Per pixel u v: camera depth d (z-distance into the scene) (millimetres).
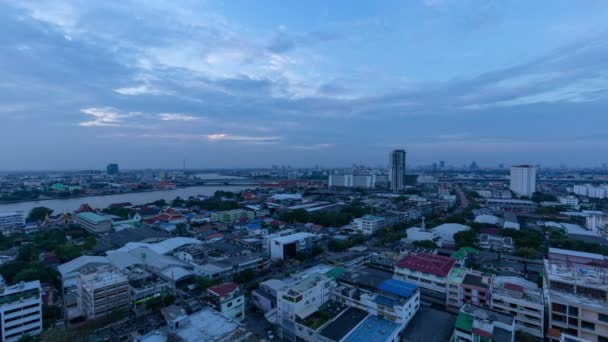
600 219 192625
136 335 73312
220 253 142250
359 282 90000
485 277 92438
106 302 86750
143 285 101125
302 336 74812
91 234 189625
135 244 150125
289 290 82062
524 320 77312
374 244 162125
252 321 88125
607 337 67938
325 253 151500
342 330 71250
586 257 123438
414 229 173250
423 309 84938
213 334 61188
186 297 100375
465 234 159750
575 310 71938
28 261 131000
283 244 139375
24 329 78250
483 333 63156
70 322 86188
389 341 67875
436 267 100000
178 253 142000
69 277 109000
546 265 93250
